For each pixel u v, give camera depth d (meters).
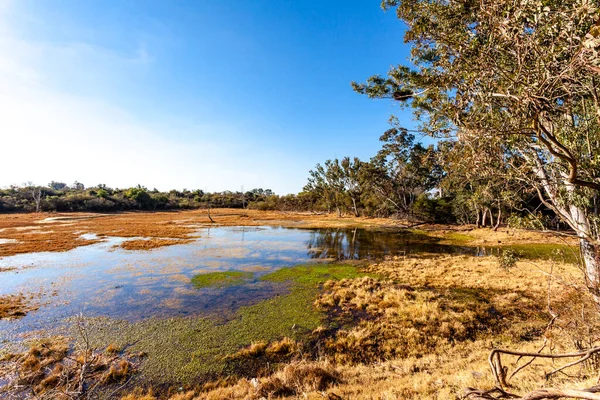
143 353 7.70
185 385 6.52
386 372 6.49
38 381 6.34
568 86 2.48
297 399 5.34
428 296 11.35
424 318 9.30
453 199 36.62
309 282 14.20
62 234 30.86
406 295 11.60
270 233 33.91
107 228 36.28
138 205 73.25
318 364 6.85
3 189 68.62
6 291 12.82
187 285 13.69
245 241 27.61
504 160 3.81
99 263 18.12
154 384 6.55
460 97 3.07
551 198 4.17
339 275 15.45
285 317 10.01
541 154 4.29
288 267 17.30
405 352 7.65
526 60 2.54
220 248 23.64
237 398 5.75
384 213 48.72
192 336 8.66
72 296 12.15
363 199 53.94
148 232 32.94
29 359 7.14
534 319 9.28
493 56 2.75
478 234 29.22
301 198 75.38
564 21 2.16
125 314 10.28
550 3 2.21
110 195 74.44
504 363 6.07
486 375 5.33
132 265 17.61
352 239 28.94
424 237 29.81
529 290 11.91
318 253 21.64
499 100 3.04
